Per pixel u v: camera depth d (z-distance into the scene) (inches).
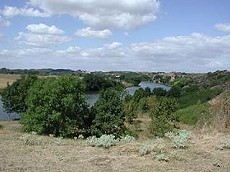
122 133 1674.5
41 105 1739.7
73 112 1781.5
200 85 3993.6
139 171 347.3
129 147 443.2
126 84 6373.0
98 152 428.1
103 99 1803.6
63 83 1777.8
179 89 3688.5
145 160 388.8
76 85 1812.3
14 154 413.1
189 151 433.1
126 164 371.2
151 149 424.5
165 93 3563.0
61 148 452.4
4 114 3034.0
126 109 2153.1
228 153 429.7
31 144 482.0
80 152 427.8
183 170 355.6
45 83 1840.6
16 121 2427.4
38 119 1713.8
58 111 1743.4
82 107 1814.7
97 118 1759.4
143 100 2613.2
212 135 543.2
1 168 347.9
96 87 4825.3
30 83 2581.2
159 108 1744.6
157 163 378.0
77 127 1812.3
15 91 2605.8
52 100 1723.7
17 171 339.0
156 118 1592.0
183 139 469.7
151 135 1423.5
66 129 1734.7
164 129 1424.7
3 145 470.0
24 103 2578.7
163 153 411.5
